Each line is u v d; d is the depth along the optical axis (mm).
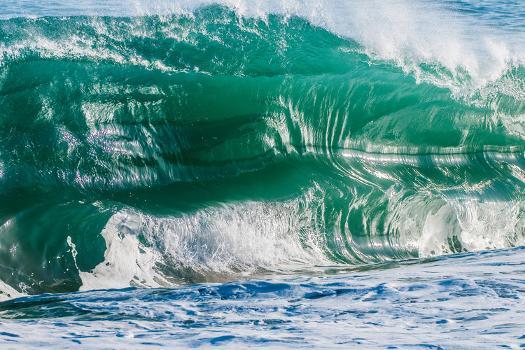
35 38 35594
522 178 42156
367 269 29047
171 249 29578
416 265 27688
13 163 31000
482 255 27750
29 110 32938
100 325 18031
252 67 39344
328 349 14422
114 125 34219
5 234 27953
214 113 36938
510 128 44219
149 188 33062
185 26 39906
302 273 29578
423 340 14891
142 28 38875
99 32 37438
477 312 17562
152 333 16750
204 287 21891
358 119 40281
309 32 42812
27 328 17297
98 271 27984
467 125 42938
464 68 45094
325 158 38719
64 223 28984
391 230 35062
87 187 31516
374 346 14539
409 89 41938
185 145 35531
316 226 33750
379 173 38656
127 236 29234
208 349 14758
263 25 42094
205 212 31594
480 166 42312
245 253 30953
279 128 38156
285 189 35156
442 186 38938
